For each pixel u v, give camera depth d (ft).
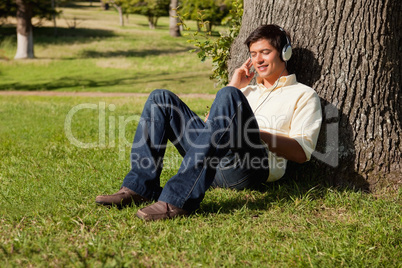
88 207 9.43
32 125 25.36
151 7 123.65
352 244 7.83
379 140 10.44
